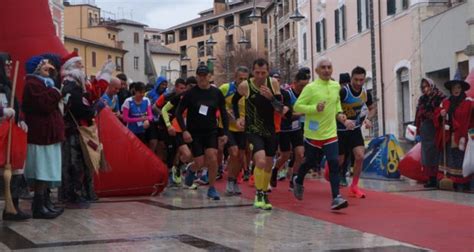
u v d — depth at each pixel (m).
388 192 10.22
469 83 11.19
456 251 5.53
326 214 7.71
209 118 9.00
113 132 9.30
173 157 11.38
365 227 6.75
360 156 9.34
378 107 29.66
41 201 7.27
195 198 9.37
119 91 11.87
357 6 32.09
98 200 9.09
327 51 37.44
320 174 13.51
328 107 8.03
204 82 8.94
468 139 10.30
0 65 6.79
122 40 77.44
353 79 9.14
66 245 5.67
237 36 85.00
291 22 50.72
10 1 9.23
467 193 10.07
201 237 6.07
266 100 7.81
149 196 9.62
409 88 26.80
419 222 7.10
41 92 6.96
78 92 8.01
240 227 6.68
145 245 5.66
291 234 6.27
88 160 8.12
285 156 10.36
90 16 73.88
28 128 7.05
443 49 23.88
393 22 28.08
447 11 23.45
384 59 29.19
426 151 10.92
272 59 58.62
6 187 6.89
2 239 5.97
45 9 9.58
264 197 8.16
